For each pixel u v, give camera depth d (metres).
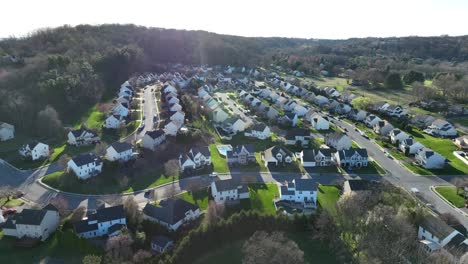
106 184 107.81
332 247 73.88
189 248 70.75
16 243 78.75
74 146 135.38
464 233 80.44
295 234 78.50
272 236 71.56
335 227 79.00
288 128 159.38
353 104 196.00
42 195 102.00
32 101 159.62
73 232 81.00
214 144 138.62
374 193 91.62
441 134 152.38
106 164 115.81
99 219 82.50
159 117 168.25
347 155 118.81
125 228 81.12
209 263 69.94
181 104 179.62
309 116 170.38
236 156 120.62
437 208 93.44
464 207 94.31
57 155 127.81
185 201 90.75
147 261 69.44
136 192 103.00
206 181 108.19
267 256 65.06
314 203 94.75
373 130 158.12
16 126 151.25
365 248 73.19
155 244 76.56
